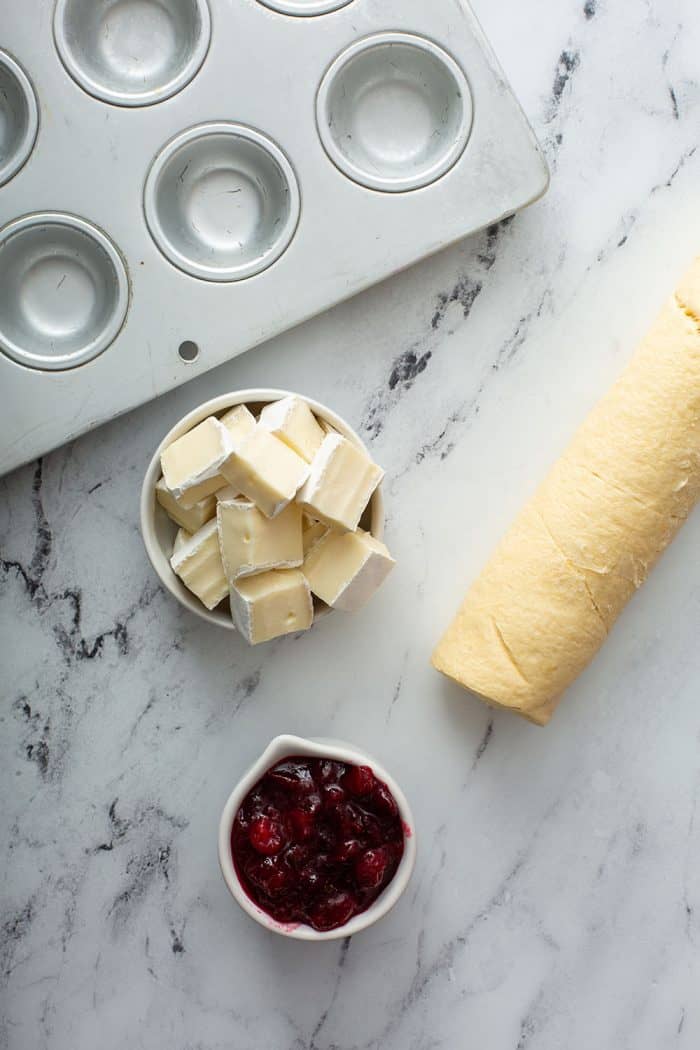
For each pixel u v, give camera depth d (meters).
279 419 1.09
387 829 1.14
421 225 1.15
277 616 1.12
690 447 1.09
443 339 1.23
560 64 1.21
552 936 1.28
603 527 1.11
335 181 1.15
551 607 1.12
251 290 1.15
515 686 1.14
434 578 1.25
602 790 1.27
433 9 1.12
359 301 1.22
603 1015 1.29
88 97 1.13
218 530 1.11
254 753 1.26
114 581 1.24
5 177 1.13
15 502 1.23
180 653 1.25
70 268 1.20
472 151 1.14
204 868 1.26
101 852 1.26
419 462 1.24
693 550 1.24
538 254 1.22
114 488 1.23
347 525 1.10
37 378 1.15
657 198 1.22
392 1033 1.28
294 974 1.28
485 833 1.27
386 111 1.21
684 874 1.28
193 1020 1.27
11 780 1.25
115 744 1.25
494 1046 1.28
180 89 1.13
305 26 1.13
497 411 1.23
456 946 1.28
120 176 1.14
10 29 1.12
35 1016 1.26
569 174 1.22
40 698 1.25
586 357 1.23
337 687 1.25
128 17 1.19
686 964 1.28
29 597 1.24
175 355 1.15
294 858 1.12
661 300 1.23
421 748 1.26
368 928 1.28
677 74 1.21
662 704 1.26
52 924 1.26
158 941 1.27
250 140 1.14
